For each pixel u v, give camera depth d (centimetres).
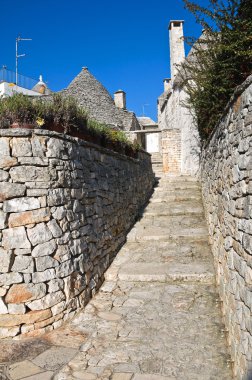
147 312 443
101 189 582
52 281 404
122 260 628
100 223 561
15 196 386
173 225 797
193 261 595
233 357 322
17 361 342
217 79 496
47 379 313
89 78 1833
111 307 462
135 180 896
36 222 395
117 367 329
